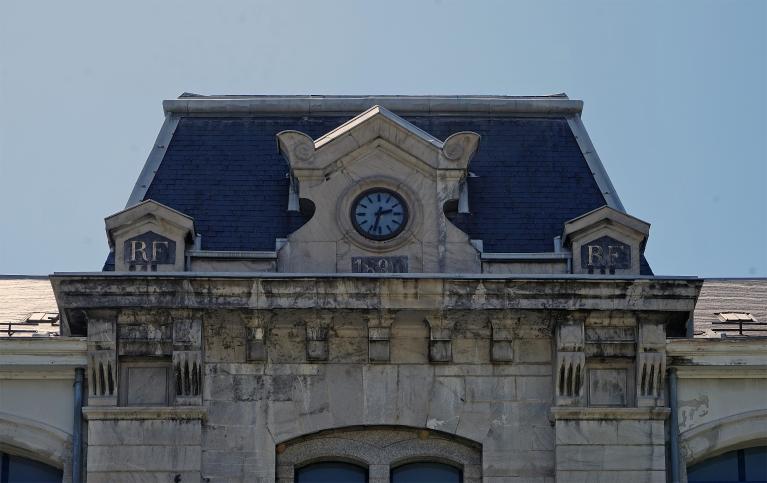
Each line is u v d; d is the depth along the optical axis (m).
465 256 51.06
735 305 55.91
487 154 54.72
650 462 49.59
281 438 49.62
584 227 50.84
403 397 49.94
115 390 49.56
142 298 49.38
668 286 49.78
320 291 49.50
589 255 50.78
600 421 49.72
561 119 55.78
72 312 49.72
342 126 52.44
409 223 51.06
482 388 50.03
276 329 50.09
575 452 49.56
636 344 49.97
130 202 53.47
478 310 49.72
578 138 55.28
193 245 51.47
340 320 49.97
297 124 55.56
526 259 51.03
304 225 51.16
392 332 50.19
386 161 51.47
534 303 49.66
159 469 49.12
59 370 49.88
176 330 49.56
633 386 50.03
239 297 49.41
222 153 54.66
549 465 49.72
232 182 53.88
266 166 54.31
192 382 49.50
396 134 51.47
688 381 50.41
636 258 50.78
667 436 50.00
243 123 55.50
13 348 49.78
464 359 50.19
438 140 52.53
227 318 49.88
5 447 50.12
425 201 51.28
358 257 50.97
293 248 50.97
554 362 50.00
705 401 50.31
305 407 49.78
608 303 49.75
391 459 49.94
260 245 52.34
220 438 49.56
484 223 53.00
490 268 51.03
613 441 49.66
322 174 51.34
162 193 53.62
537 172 54.34
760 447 50.78
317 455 49.88
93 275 49.34
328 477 50.12
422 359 50.16
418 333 50.25
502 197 53.62
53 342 49.75
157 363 49.88
